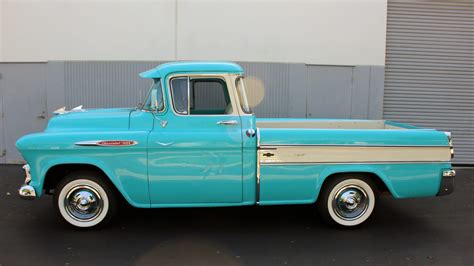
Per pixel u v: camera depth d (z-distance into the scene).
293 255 4.42
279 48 8.92
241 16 8.83
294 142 4.91
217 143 4.84
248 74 8.91
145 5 8.74
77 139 4.76
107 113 5.25
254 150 4.89
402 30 9.17
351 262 4.26
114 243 4.69
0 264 4.12
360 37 8.99
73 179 4.94
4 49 8.79
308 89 9.03
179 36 8.82
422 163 5.07
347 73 9.05
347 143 4.96
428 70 9.30
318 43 8.95
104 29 8.78
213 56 8.88
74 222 5.01
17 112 8.95
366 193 5.17
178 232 5.06
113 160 4.80
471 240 4.91
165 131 4.91
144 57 8.86
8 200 6.34
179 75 4.95
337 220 5.17
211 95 5.09
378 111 9.16
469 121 9.45
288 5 8.84
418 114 9.41
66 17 8.73
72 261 4.21
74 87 8.88
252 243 4.74
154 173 4.83
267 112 9.02
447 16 9.16
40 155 4.77
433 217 5.78
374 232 5.14
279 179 4.93
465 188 7.46
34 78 8.88
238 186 4.93
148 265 4.13
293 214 5.80
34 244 4.64
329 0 8.88
